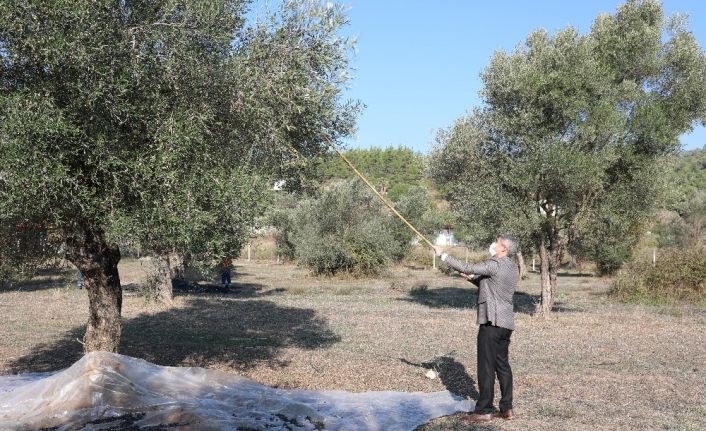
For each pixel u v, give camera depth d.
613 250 33.09
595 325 15.64
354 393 8.23
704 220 41.94
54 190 6.13
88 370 7.01
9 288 23.64
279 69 7.71
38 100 6.14
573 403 8.00
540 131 14.67
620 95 15.05
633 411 7.60
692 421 7.14
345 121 9.27
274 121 7.70
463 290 27.09
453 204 17.23
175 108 6.95
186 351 11.70
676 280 22.52
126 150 6.62
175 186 6.61
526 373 9.94
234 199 6.94
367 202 33.66
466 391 8.66
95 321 8.39
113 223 6.32
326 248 32.00
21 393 7.07
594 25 16.33
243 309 18.67
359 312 18.23
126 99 6.61
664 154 15.63
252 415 6.88
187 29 6.89
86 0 6.13
